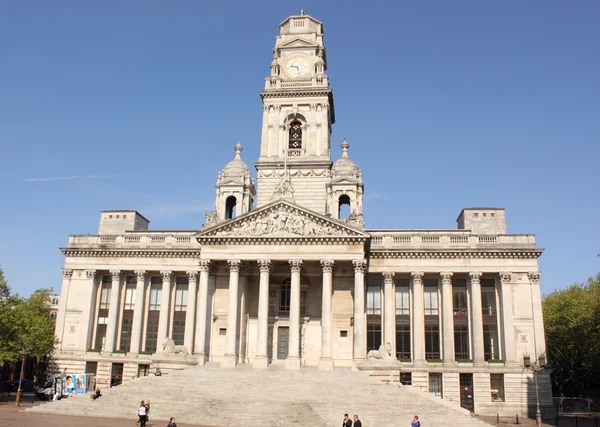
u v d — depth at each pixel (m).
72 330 91.12
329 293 76.06
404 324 86.50
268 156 94.44
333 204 89.75
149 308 91.75
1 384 92.50
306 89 95.75
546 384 80.56
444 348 83.62
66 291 92.81
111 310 90.69
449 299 85.19
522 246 85.50
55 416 54.75
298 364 74.00
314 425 49.81
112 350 89.06
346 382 65.56
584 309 92.75
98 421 51.38
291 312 75.81
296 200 91.44
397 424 53.34
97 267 92.81
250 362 82.06
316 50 99.06
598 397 105.50
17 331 79.88
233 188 92.62
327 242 77.56
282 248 78.12
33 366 114.94
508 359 81.81
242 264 82.12
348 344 81.12
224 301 84.12
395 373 70.75
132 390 62.38
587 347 96.44
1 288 78.62
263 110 97.12
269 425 50.06
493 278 86.94
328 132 96.50
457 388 81.62
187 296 91.38
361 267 76.50
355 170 91.81
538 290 84.12
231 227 79.94
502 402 80.50
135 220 101.19
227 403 55.38
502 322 84.25
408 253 86.81
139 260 91.94
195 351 78.06
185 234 92.38
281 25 102.06
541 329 82.56
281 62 99.25
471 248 85.69
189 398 59.19
